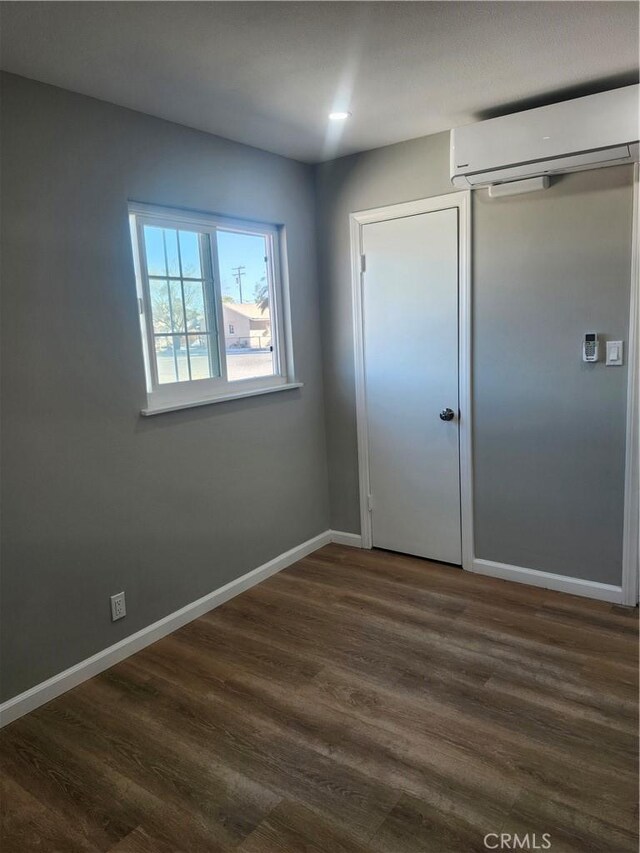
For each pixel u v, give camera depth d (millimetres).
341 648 2588
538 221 2820
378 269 3369
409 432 3422
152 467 2668
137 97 2363
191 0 1656
